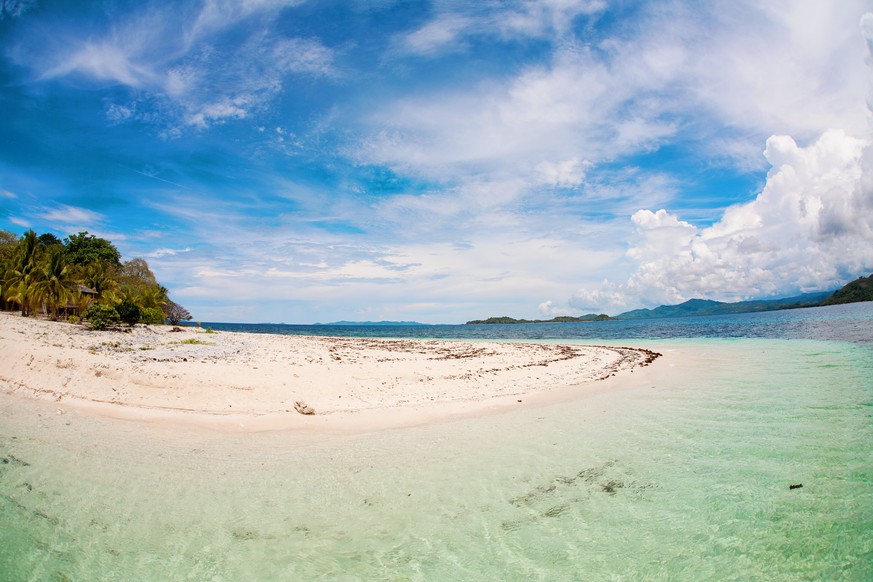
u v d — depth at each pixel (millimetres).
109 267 67438
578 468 9445
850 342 35906
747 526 6988
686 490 8289
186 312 67875
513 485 8641
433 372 22891
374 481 8914
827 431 11648
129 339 31359
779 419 12930
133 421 13375
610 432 12039
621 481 8742
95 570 6062
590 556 6309
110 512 7641
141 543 6715
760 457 9820
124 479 9000
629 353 35562
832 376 20219
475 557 6332
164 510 7727
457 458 10172
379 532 7039
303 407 14633
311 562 6246
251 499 8148
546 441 11328
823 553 6242
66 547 6590
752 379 20250
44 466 9578
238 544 6703
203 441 11609
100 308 36688
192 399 15727
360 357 28922
